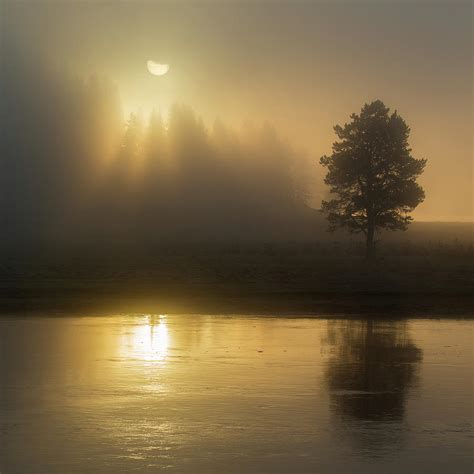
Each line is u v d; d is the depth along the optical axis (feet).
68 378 53.98
